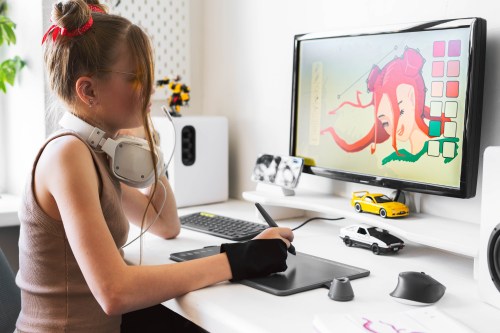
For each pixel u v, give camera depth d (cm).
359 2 149
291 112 160
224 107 203
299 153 160
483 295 96
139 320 144
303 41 155
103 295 92
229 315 89
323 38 149
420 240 115
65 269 103
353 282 106
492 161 94
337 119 148
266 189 165
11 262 202
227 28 199
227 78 201
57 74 105
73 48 102
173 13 203
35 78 191
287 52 174
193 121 181
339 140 148
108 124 108
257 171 169
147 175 111
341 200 153
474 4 123
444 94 122
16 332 109
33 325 105
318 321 82
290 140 162
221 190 191
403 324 81
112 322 109
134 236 143
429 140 125
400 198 138
